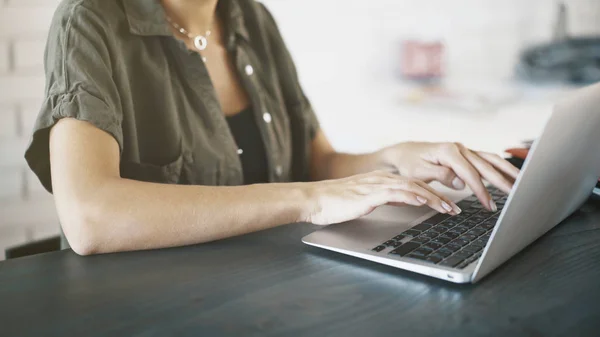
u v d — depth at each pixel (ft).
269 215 3.23
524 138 10.43
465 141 10.33
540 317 2.31
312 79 10.61
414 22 11.03
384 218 3.36
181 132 4.39
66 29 3.81
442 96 11.09
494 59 11.39
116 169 3.47
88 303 2.50
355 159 4.88
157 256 3.01
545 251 2.95
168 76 4.35
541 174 2.55
